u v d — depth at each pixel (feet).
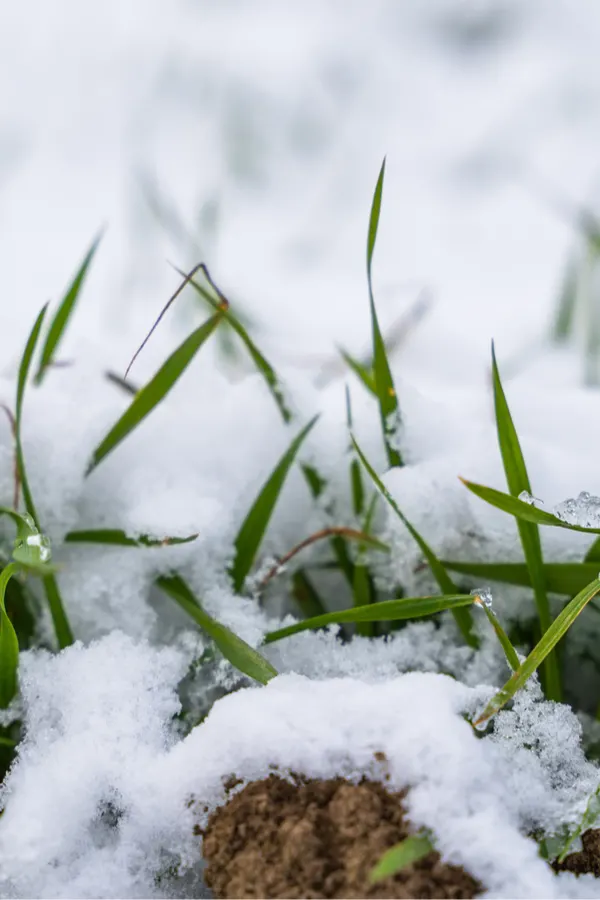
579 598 1.92
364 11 5.57
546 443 2.16
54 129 5.12
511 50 5.38
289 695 1.90
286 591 2.10
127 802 1.91
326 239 4.48
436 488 2.04
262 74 5.31
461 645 2.04
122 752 1.93
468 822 1.85
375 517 2.09
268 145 4.99
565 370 2.72
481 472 2.04
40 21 5.51
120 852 1.90
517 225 4.42
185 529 2.02
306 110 5.16
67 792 1.91
